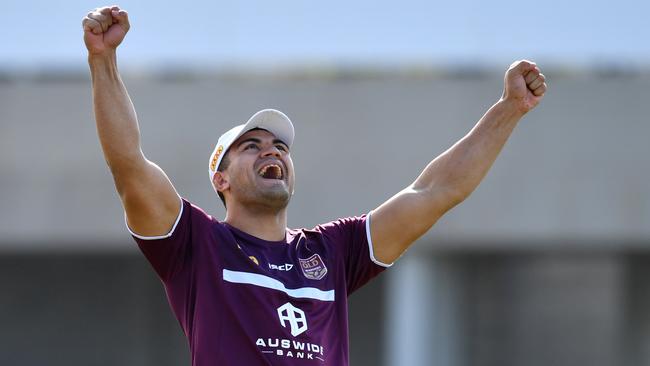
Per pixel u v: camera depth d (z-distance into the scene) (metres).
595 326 70.50
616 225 52.84
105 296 70.38
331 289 16.52
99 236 54.59
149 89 53.41
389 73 53.59
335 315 16.39
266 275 16.00
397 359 58.12
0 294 70.00
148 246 16.19
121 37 16.06
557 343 70.62
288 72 56.25
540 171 53.25
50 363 69.88
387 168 52.66
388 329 61.84
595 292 70.56
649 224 52.56
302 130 52.94
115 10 16.08
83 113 54.16
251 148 17.23
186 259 16.28
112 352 70.25
